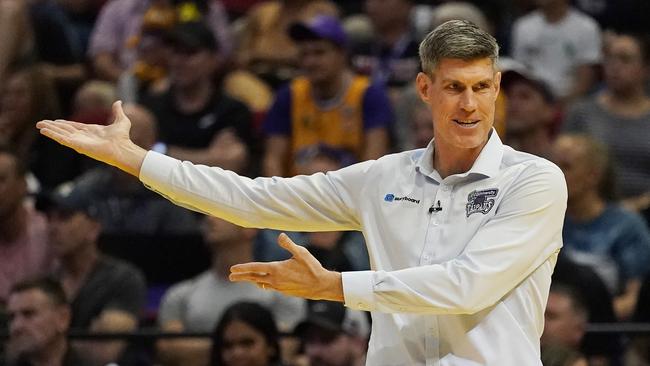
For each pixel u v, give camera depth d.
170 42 32.66
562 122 33.28
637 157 32.41
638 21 40.00
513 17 41.22
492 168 14.13
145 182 14.68
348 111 31.08
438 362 14.09
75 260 26.45
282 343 25.23
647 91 34.50
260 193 14.71
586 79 37.31
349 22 37.47
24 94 32.78
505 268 13.57
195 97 32.56
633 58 32.47
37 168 33.06
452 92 13.70
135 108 29.59
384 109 31.22
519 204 13.84
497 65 13.90
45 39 37.66
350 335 23.41
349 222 14.91
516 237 13.69
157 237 28.31
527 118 30.45
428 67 13.89
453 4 37.47
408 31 36.50
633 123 32.50
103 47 37.66
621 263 27.55
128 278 26.47
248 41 37.19
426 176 14.41
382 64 36.06
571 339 22.91
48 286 23.66
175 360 25.20
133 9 37.66
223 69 34.84
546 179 13.91
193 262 28.34
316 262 13.28
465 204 14.12
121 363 24.38
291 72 36.50
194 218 29.61
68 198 28.00
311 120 31.36
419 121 28.80
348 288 13.30
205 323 25.91
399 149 31.86
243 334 22.67
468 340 13.97
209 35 32.56
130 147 14.70
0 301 27.33
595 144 27.86
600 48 37.88
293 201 14.73
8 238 27.66
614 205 28.08
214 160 31.19
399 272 13.45
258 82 35.69
